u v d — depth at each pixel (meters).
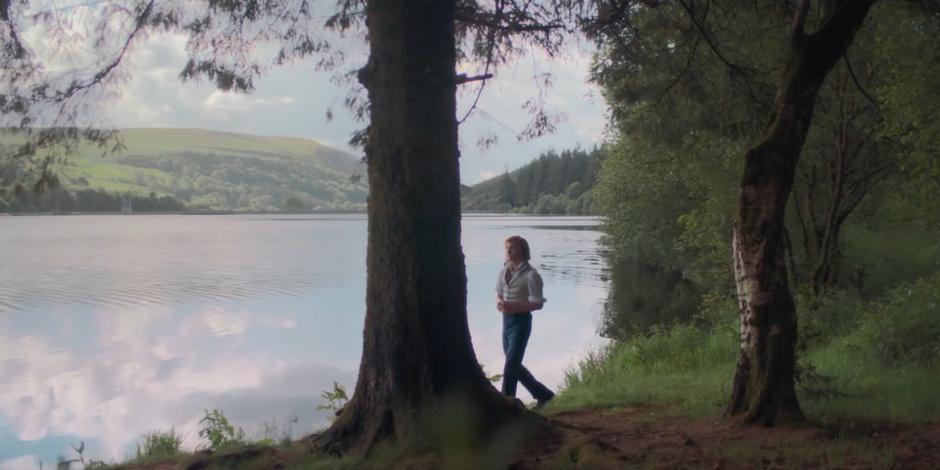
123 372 19.03
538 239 70.94
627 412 8.16
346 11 9.05
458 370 6.04
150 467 6.82
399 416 5.88
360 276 41.69
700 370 11.38
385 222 6.06
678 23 10.20
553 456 5.65
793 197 18.84
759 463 5.45
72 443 13.16
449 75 6.20
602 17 9.67
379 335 6.05
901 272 20.05
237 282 38.94
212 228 102.62
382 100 6.10
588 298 29.75
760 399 6.56
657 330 14.62
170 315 28.23
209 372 18.86
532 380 9.52
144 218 148.25
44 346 22.39
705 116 10.84
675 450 5.91
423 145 6.03
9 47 7.21
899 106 12.67
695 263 26.98
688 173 19.36
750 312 6.64
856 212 20.66
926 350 10.08
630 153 26.09
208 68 8.84
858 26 6.59
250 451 6.11
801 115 6.57
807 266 19.28
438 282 6.03
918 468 5.36
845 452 5.69
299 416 14.46
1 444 13.16
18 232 88.19
